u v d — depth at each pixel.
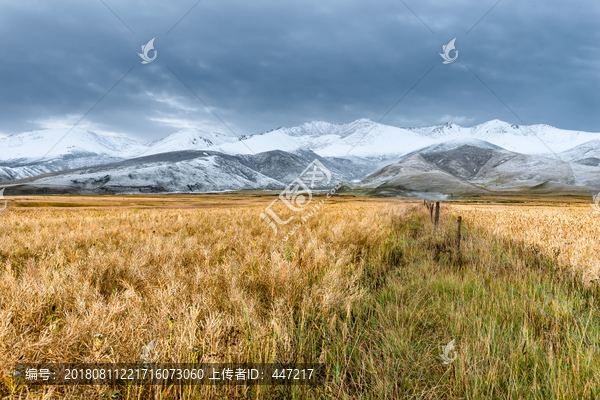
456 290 4.54
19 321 2.61
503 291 4.34
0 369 1.98
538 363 2.83
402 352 3.00
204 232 9.24
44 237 7.32
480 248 6.77
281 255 5.36
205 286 3.85
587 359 2.71
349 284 4.30
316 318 3.36
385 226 10.27
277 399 2.32
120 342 2.37
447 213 16.91
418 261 6.54
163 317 2.67
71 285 3.44
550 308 3.84
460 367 2.60
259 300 3.72
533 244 7.08
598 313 3.77
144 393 2.12
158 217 13.98
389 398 2.40
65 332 2.39
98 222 11.58
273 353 2.47
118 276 4.11
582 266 5.21
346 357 2.87
